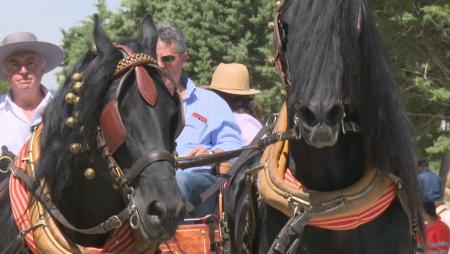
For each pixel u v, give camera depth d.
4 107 7.81
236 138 8.67
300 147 6.12
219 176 8.19
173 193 5.43
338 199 5.95
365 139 6.05
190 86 8.66
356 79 5.88
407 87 20.30
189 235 7.51
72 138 5.82
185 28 35.84
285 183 6.14
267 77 33.69
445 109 21.36
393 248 6.12
